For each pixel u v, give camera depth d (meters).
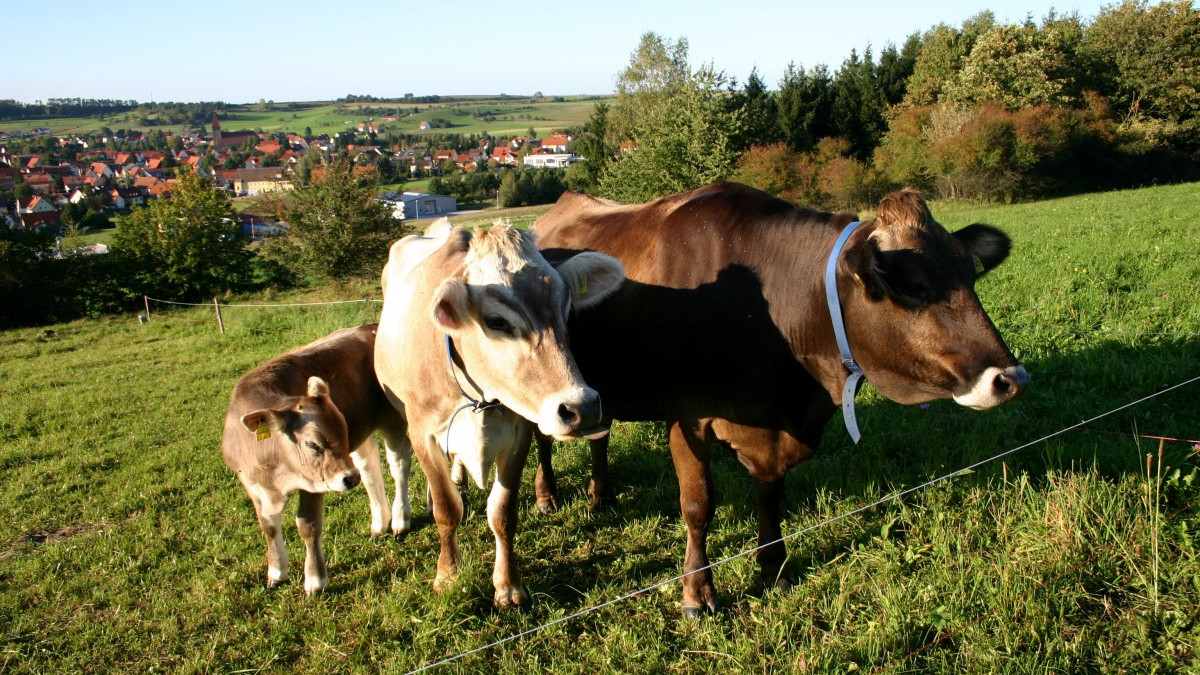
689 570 4.02
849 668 3.40
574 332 4.35
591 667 3.70
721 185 4.12
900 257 3.01
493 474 6.07
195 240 26.48
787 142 46.28
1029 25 44.97
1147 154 38.22
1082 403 5.79
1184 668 3.18
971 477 4.88
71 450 7.86
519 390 3.44
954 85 42.03
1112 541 3.91
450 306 3.37
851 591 3.98
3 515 6.17
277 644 4.09
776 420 3.78
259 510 4.59
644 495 5.43
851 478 5.14
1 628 4.47
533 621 4.11
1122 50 43.44
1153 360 6.34
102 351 15.16
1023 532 4.10
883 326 3.17
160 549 5.27
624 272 3.70
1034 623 3.46
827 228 3.54
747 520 4.93
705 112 28.92
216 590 4.66
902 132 38.22
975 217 20.69
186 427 8.48
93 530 5.80
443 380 3.95
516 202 75.81
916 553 4.17
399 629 4.11
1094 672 3.27
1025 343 7.25
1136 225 13.95
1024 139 32.06
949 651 3.45
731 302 3.70
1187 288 8.48
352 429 5.01
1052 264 10.38
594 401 3.33
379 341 4.84
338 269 24.62
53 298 24.62
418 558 4.93
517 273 3.42
